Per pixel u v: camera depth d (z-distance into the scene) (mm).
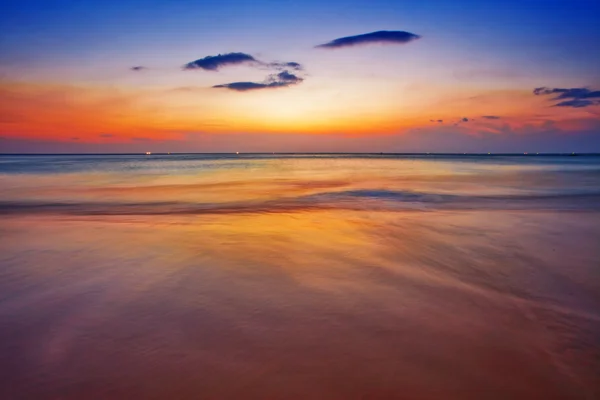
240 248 6629
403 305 4250
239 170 43375
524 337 3564
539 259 6070
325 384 2855
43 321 3816
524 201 14164
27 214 11031
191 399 2693
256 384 2850
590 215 10445
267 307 4160
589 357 3234
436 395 2744
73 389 2795
